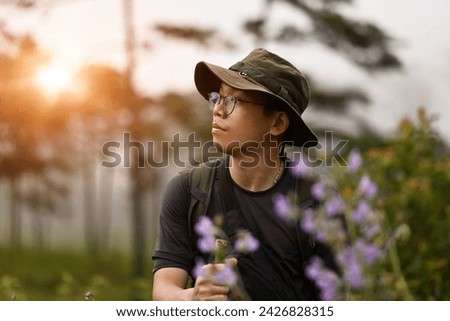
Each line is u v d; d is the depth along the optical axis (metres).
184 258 2.65
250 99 2.64
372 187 3.32
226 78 2.61
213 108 2.69
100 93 12.73
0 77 12.11
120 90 12.78
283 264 2.63
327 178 2.78
